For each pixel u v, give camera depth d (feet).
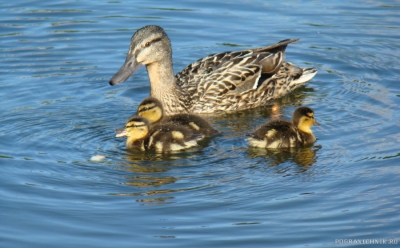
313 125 42.88
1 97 49.26
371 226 33.45
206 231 33.14
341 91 51.78
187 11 65.05
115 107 48.65
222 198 35.91
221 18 63.62
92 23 62.23
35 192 36.42
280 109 49.67
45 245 32.04
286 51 58.85
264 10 65.31
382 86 52.34
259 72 51.13
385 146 41.73
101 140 43.16
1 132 43.68
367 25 62.39
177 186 37.06
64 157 40.52
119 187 36.99
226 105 50.19
